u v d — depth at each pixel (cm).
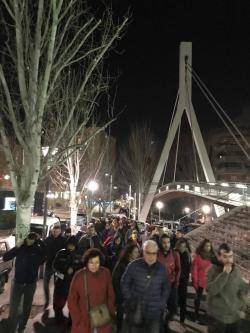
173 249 493
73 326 286
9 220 1520
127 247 391
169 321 436
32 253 385
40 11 440
